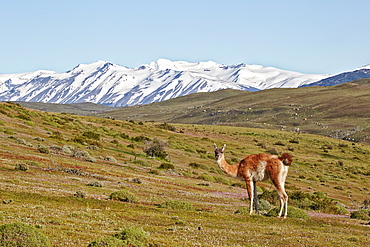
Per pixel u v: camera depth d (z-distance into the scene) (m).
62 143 74.88
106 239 12.98
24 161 45.41
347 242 17.53
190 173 70.75
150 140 113.56
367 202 62.44
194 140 142.38
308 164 123.75
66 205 24.25
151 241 14.87
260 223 22.16
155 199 32.66
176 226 19.69
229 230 19.62
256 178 22.72
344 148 175.62
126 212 23.75
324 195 66.56
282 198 23.05
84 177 42.19
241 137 179.25
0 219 16.97
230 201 39.53
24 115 99.75
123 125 145.12
